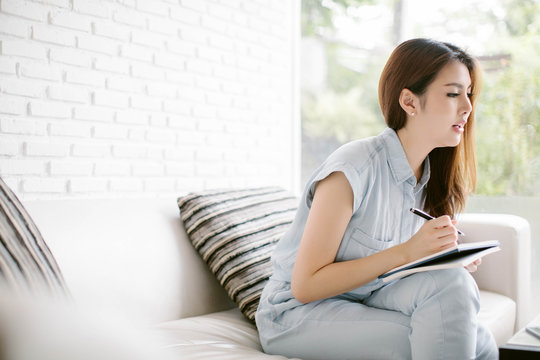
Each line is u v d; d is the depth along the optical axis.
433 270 1.29
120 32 2.40
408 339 1.29
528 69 3.26
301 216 1.54
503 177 3.29
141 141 2.50
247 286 1.75
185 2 2.69
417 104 1.48
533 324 1.21
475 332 1.24
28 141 2.09
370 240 1.46
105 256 1.58
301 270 1.37
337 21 4.91
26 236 0.93
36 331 0.44
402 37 4.22
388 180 1.49
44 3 2.12
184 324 1.61
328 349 1.38
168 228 1.83
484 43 3.46
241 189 2.11
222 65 2.90
